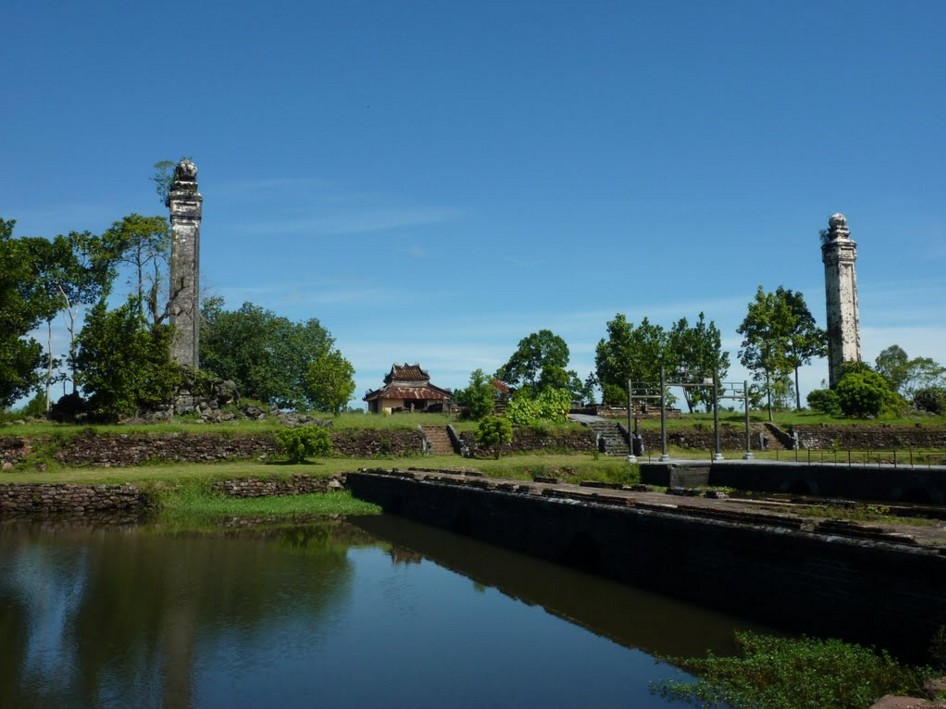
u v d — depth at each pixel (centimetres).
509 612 1399
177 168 4431
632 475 3444
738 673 974
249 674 1079
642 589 1488
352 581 1661
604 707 937
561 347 7231
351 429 3991
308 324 6556
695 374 4678
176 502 2812
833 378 5991
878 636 973
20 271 3731
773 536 1160
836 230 6088
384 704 970
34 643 1216
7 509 2698
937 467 2650
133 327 3862
